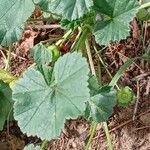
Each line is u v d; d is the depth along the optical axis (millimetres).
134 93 264
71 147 264
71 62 207
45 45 267
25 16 223
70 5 210
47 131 209
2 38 229
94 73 247
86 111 222
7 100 258
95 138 261
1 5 225
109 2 218
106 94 221
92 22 241
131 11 219
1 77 250
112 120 262
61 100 207
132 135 258
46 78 213
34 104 213
